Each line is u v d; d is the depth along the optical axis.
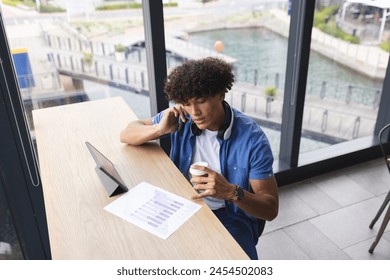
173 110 1.46
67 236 1.07
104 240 1.05
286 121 2.54
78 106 1.90
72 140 1.58
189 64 1.30
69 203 1.20
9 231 1.91
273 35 2.28
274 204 1.31
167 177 1.35
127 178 1.34
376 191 2.58
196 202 1.21
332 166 2.80
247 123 1.40
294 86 2.37
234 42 2.19
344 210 2.40
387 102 2.86
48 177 1.33
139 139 1.52
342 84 2.64
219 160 1.43
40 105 1.93
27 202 1.89
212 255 1.00
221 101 1.35
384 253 2.04
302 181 2.71
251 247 1.39
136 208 1.18
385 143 2.95
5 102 1.68
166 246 1.03
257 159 1.33
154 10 1.81
